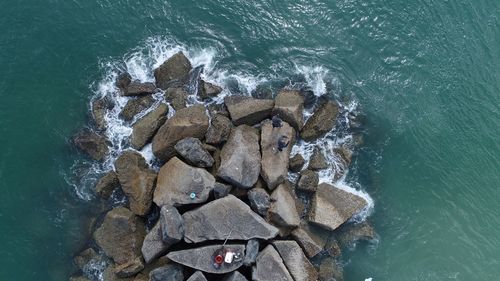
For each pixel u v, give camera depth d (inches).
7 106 1699.1
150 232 1482.5
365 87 1834.4
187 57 1808.6
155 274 1414.9
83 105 1718.8
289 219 1520.7
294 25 1907.0
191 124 1576.0
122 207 1557.6
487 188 1781.5
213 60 1813.5
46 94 1726.1
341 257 1624.0
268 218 1530.5
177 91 1704.0
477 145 1823.3
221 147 1626.5
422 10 1978.3
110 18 1849.2
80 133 1675.7
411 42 1924.2
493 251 1697.8
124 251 1503.4
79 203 1610.5
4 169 1620.3
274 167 1566.2
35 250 1555.1
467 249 1688.0
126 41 1820.9
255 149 1590.8
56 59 1776.6
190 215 1480.1
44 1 1849.2
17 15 1818.4
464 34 1969.7
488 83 1914.4
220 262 1434.5
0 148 1644.9
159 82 1726.1
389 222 1690.5
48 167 1642.5
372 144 1761.8
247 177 1533.0
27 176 1625.2
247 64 1822.1
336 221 1572.3
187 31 1854.1
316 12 1932.8
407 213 1708.9
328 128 1715.1
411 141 1790.1
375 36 1919.3
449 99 1867.6
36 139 1670.8
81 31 1824.6
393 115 1811.0
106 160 1646.2
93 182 1622.8
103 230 1526.8
